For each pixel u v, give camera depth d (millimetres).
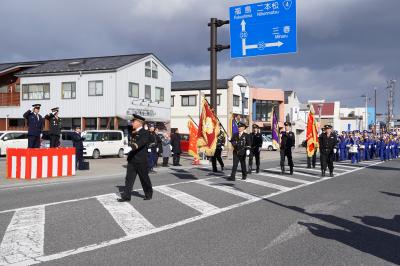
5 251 5738
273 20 20766
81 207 8953
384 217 8297
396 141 33344
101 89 37062
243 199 10281
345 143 27203
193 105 49562
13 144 27375
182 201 9844
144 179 9891
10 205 9211
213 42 22234
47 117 16047
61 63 41281
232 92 49125
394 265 5301
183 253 5695
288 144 16969
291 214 8469
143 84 39625
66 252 5703
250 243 6250
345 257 5605
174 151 21547
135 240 6355
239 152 14289
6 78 41531
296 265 5242
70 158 15594
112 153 28828
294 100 62562
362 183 14109
